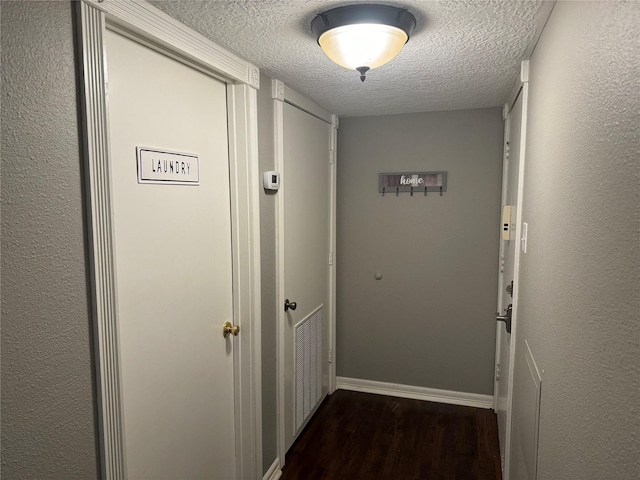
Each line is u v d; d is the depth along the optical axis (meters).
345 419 2.88
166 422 1.56
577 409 0.87
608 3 0.73
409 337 3.17
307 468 2.37
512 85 2.23
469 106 2.79
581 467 0.83
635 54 0.60
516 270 1.91
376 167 3.11
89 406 1.10
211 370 1.84
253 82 1.88
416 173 3.03
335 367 3.30
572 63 0.98
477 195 2.92
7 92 0.87
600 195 0.75
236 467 2.07
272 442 2.27
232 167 1.91
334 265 3.17
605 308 0.71
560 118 1.10
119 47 1.29
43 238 0.96
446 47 1.63
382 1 1.25
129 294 1.37
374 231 3.16
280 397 2.31
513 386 1.94
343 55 1.45
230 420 2.01
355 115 3.07
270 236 2.15
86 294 1.08
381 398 3.19
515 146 2.17
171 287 1.56
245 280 1.96
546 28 1.36
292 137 2.39
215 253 1.83
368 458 2.45
